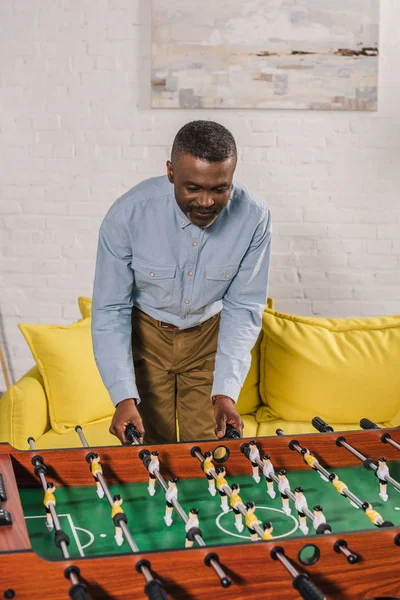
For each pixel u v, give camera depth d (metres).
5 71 4.11
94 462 1.66
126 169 4.18
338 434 1.83
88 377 2.84
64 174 4.19
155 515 1.58
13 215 4.22
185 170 1.69
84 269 4.25
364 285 4.27
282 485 1.59
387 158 4.19
